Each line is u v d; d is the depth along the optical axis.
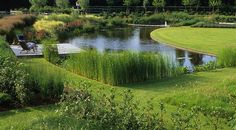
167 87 13.63
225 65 18.11
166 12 61.06
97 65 14.79
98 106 8.65
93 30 43.16
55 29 36.84
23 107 10.51
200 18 52.59
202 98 11.03
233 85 12.48
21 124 8.96
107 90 13.02
